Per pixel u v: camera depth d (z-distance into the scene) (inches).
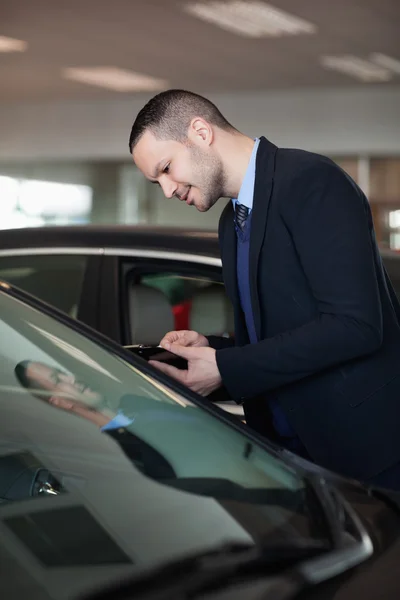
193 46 491.5
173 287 120.8
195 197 84.6
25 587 46.6
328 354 78.0
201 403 69.8
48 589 46.7
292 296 81.3
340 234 77.9
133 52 507.2
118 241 124.6
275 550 53.8
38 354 69.8
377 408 82.5
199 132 82.4
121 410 66.6
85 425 64.7
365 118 598.2
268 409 90.6
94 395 67.4
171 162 82.9
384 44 478.6
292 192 79.4
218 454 64.0
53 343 71.2
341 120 601.6
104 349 72.7
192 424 66.9
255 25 447.8
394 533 58.9
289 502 59.8
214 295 119.6
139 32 464.1
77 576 48.1
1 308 73.0
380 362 82.6
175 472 61.2
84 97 635.5
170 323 120.3
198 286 120.0
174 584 48.6
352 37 465.7
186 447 64.1
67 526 53.1
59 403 66.2
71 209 655.8
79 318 122.0
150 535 53.3
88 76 571.8
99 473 60.3
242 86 595.5
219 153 82.9
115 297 121.5
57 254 125.7
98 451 62.5
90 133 649.0
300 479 63.0
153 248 122.5
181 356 82.4
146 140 82.9
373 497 63.3
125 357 72.6
